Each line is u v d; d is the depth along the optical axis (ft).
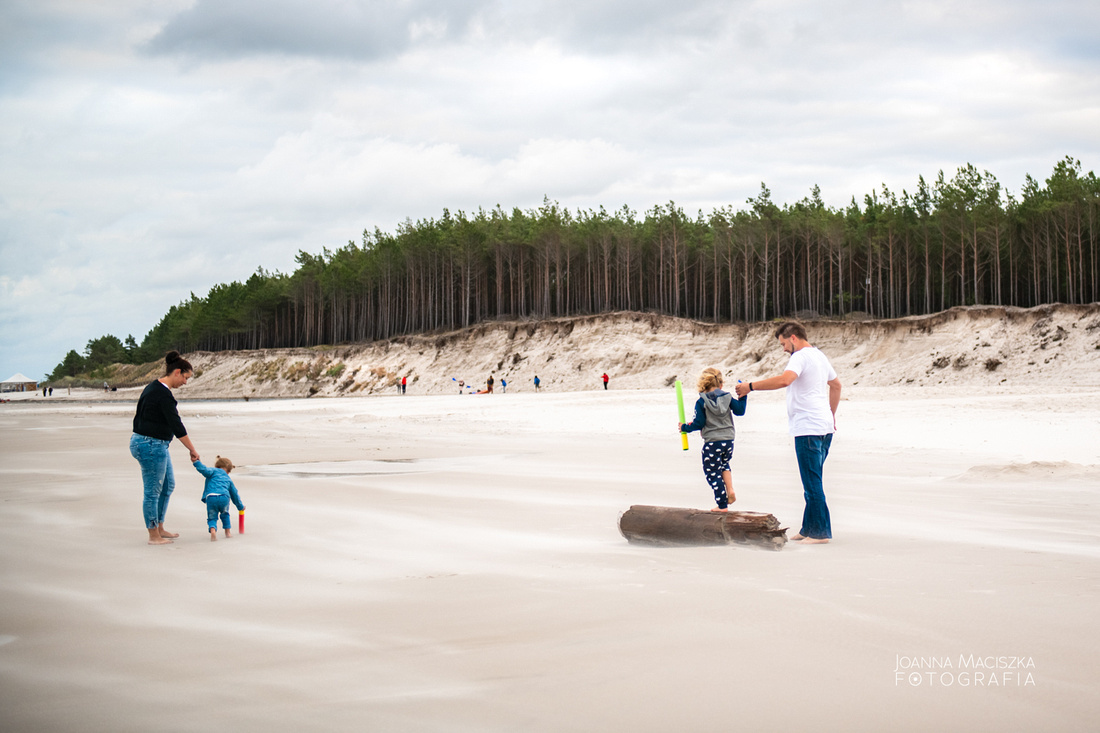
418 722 9.90
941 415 73.72
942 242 220.64
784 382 22.72
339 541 23.30
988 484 35.09
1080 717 9.57
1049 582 16.14
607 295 270.67
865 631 12.98
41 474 43.11
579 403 117.19
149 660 12.59
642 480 38.81
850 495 32.48
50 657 12.80
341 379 281.33
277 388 299.58
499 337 253.03
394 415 111.34
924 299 247.50
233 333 426.10
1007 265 222.69
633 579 17.34
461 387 217.15
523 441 67.15
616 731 9.46
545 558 20.17
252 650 13.00
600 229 281.95
